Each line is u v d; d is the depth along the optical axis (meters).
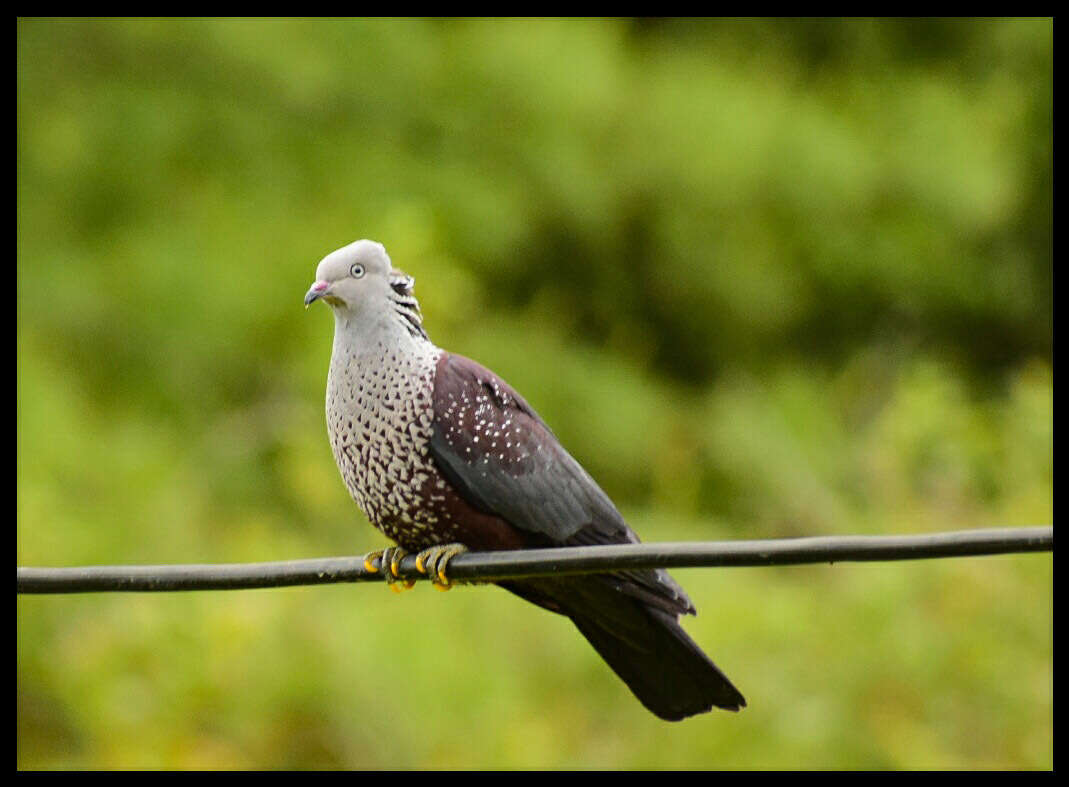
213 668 12.30
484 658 12.59
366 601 12.96
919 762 11.95
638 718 12.59
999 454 13.47
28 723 12.80
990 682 12.28
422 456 6.91
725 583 13.46
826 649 12.56
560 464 7.09
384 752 12.27
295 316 15.09
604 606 6.88
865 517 13.57
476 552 6.97
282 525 14.37
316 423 14.33
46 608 12.78
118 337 15.22
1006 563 12.52
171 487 13.97
